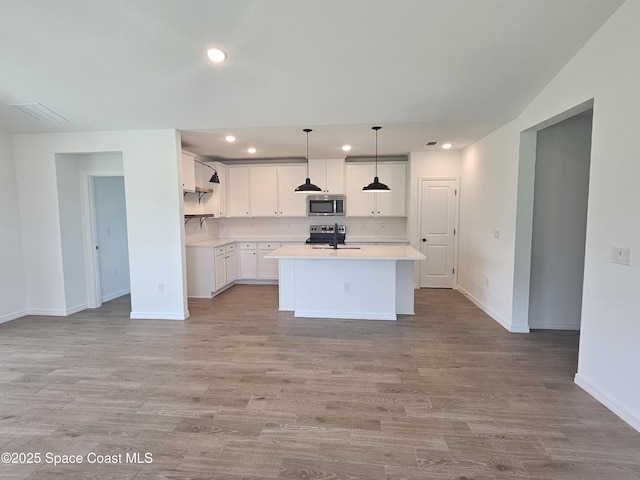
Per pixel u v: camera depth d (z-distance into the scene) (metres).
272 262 6.27
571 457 1.84
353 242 6.17
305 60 2.74
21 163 4.27
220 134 4.30
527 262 3.67
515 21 2.30
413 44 2.54
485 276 4.51
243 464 1.80
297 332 3.78
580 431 2.06
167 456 1.86
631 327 2.11
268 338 3.60
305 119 3.72
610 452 1.88
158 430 2.08
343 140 4.71
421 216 5.77
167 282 4.22
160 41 2.56
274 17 2.32
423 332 3.76
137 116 3.70
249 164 6.32
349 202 6.19
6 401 2.40
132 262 4.25
